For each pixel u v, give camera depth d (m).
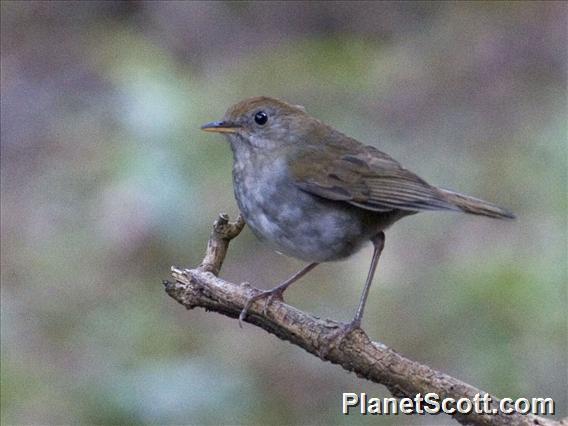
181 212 13.41
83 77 16.84
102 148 15.02
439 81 16.00
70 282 13.14
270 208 8.12
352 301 12.38
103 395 10.88
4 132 15.98
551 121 14.57
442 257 12.72
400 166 8.19
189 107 14.58
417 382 6.85
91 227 13.80
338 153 8.15
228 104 15.08
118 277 13.14
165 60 16.81
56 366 11.76
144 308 12.62
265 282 13.15
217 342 12.06
